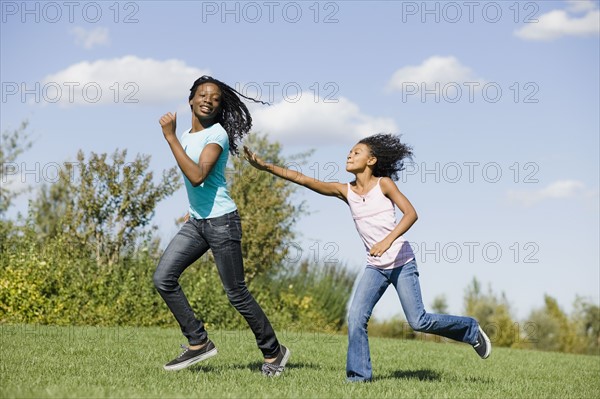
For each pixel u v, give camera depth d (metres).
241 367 6.52
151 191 14.17
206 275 14.00
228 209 5.47
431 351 10.03
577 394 5.88
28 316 11.64
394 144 5.70
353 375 5.73
